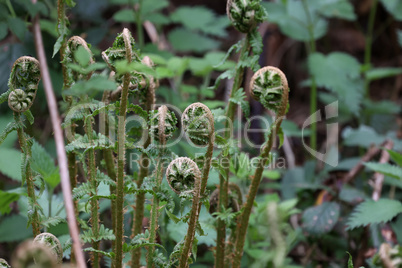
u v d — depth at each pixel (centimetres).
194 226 114
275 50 269
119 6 254
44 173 134
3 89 160
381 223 151
